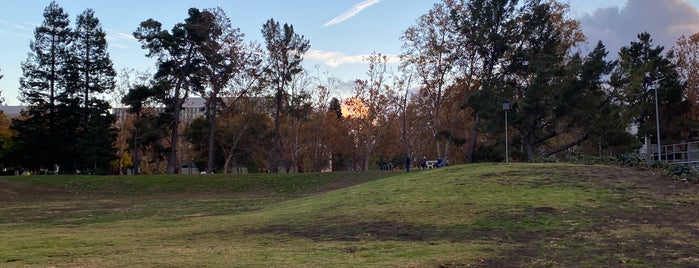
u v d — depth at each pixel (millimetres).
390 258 10008
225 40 52938
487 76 45312
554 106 35250
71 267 9375
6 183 36969
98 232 15969
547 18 43094
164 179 40281
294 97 58594
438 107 50969
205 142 67188
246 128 64938
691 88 54656
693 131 51281
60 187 37281
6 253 11258
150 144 61125
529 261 9648
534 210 15695
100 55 58625
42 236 14781
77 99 56906
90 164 55000
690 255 9906
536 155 41156
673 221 13680
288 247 11680
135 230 16469
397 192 21062
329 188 36938
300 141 75250
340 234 13602
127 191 36781
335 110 87812
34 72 56438
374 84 65875
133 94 51938
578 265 9234
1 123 61625
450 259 9859
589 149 37688
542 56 38594
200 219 19812
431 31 50969
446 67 48625
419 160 77938
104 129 54969
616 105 35656
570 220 14250
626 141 34969
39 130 54938
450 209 16516
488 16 43656
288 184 38938
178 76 53250
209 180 40156
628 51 53000
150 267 9234
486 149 41344
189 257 10352
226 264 9445
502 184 20469
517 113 36438
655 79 50125
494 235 12805
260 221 17297
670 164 22562
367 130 70062
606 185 19281
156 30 51531
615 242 11461
